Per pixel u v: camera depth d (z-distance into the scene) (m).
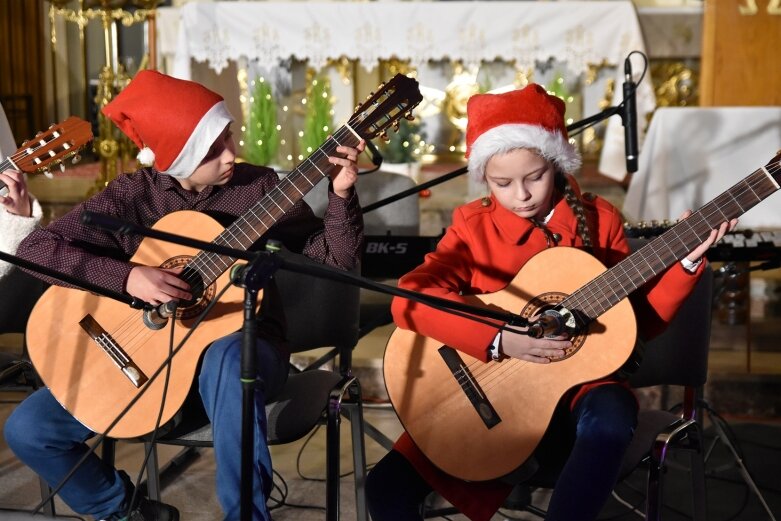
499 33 5.23
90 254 2.34
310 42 5.20
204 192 2.43
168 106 2.31
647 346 2.42
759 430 3.43
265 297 2.32
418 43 5.22
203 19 5.17
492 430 2.11
